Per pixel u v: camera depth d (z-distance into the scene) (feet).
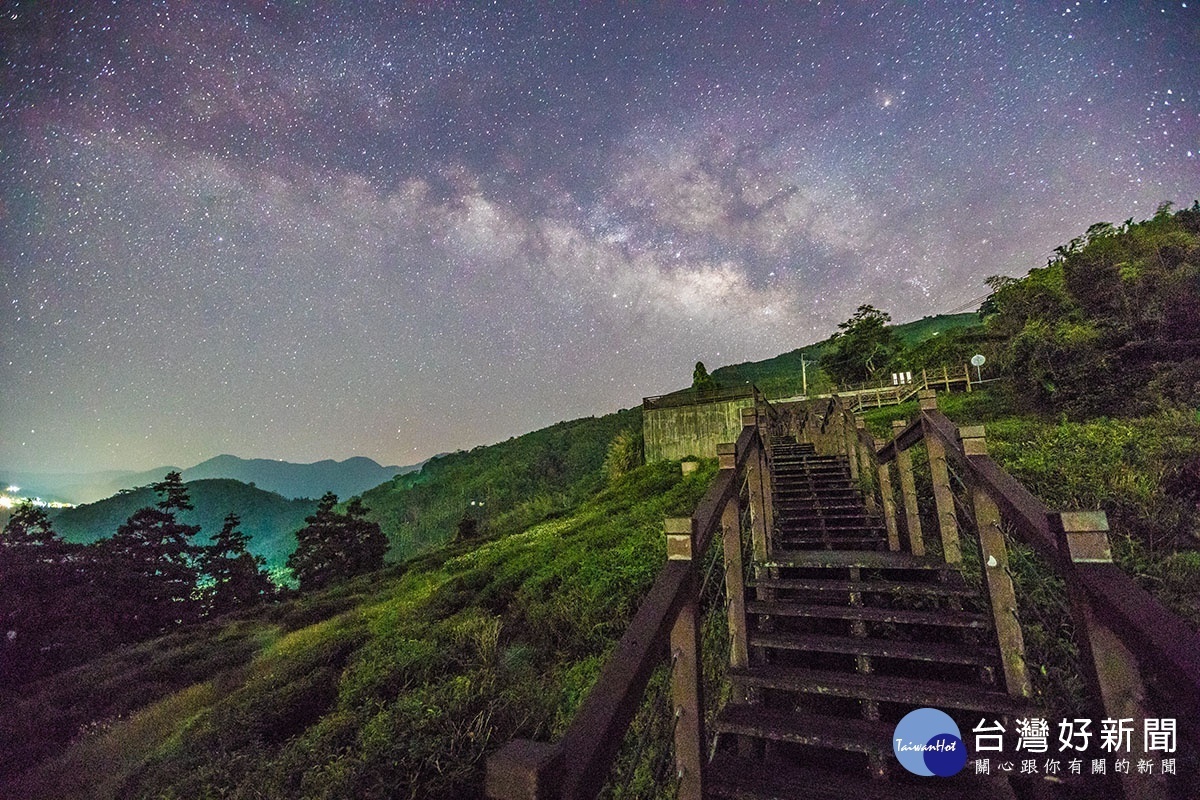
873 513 20.07
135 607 77.82
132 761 25.04
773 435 51.62
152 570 89.51
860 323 107.76
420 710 15.43
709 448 78.69
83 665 57.11
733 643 11.03
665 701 11.45
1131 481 17.28
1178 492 17.21
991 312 66.33
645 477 74.38
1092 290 35.47
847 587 12.94
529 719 15.19
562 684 17.15
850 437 25.95
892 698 9.28
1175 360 29.78
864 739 8.59
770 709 9.73
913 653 10.19
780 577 15.14
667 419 82.43
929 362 77.92
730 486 11.27
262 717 20.88
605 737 4.35
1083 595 6.13
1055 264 42.27
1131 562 13.97
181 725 27.99
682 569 7.37
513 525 99.81
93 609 70.69
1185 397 26.94
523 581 33.50
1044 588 11.85
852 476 24.95
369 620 43.21
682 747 6.98
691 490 48.26
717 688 11.96
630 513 47.09
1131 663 5.74
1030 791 8.04
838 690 9.63
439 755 13.66
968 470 10.66
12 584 66.95
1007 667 9.39
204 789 15.93
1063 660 10.16
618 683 5.04
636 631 5.99
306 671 27.96
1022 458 22.11
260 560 111.55
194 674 41.01
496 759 3.69
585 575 27.45
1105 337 32.45
